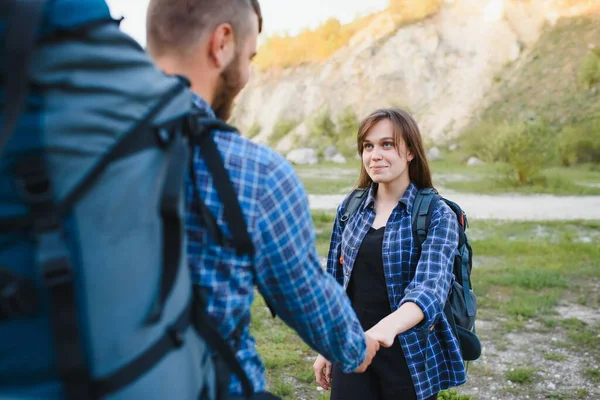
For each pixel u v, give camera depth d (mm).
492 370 4992
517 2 44219
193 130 1107
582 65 36906
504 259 9156
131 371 920
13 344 856
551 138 21859
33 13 854
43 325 854
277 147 44688
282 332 5836
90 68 896
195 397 1068
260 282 1232
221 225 1131
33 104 853
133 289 923
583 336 5699
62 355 854
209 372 1164
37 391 868
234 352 1163
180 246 1005
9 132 826
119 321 905
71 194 861
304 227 1218
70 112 865
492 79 40875
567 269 8258
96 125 882
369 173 2604
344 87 46750
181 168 1008
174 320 1013
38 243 838
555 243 10359
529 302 6723
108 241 892
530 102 37125
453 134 38000
